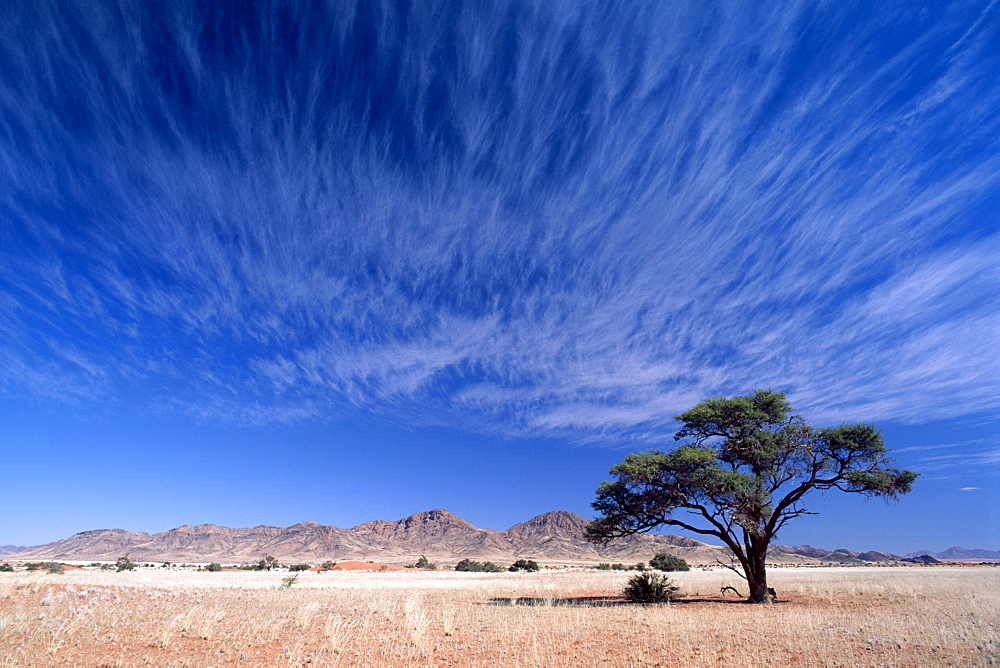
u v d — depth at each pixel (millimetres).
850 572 59969
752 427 28312
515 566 82000
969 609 19750
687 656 12609
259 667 11641
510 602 25516
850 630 15672
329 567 89125
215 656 12516
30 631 14727
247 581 42781
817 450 28000
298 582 41562
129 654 12555
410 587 36438
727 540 27641
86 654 12516
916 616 18359
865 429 26766
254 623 16891
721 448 29297
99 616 17422
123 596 24219
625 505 28828
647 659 12391
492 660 12414
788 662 11844
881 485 26562
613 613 20719
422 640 14445
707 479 26031
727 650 13180
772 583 38344
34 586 25281
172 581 39688
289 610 20656
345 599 26047
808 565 108375
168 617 17453
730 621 18047
